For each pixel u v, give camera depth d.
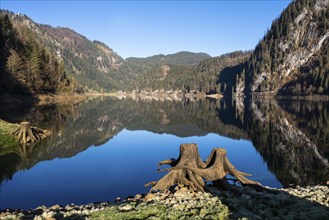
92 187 18.44
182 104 134.25
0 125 33.81
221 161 16.41
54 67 148.75
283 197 13.58
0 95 84.56
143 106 114.44
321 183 19.30
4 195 16.86
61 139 35.88
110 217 10.81
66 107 90.31
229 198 12.95
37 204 15.45
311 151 30.39
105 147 32.69
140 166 24.20
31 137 32.84
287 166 23.95
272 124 53.09
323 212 11.13
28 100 99.06
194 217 10.52
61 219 10.62
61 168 23.06
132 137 41.03
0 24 107.00
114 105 115.88
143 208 11.73
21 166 23.39
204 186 14.88
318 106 103.69
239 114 76.75
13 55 100.75
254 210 11.56
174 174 15.98
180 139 39.44
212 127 51.78
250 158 27.20
